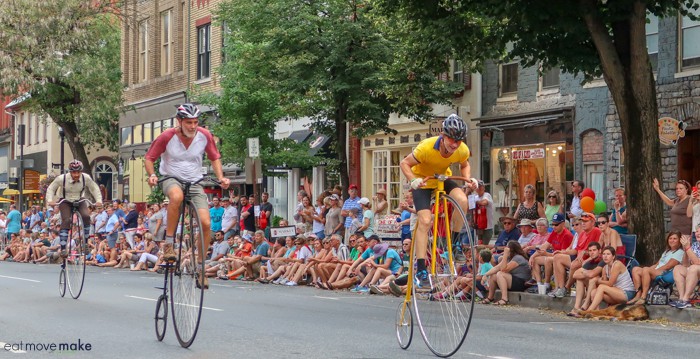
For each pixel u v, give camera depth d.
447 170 12.32
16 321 16.95
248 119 36.12
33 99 51.66
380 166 40.06
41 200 66.25
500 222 34.25
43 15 48.38
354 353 13.08
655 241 21.91
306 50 32.41
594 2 21.50
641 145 21.98
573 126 31.45
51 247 40.25
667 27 28.56
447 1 23.73
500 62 25.30
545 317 19.56
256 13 33.22
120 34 61.09
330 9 32.06
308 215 32.72
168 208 13.35
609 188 30.14
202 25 52.06
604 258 19.75
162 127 56.41
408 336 13.38
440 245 12.12
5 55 48.16
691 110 27.92
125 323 16.66
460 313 11.77
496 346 14.18
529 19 21.55
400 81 32.38
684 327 18.05
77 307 19.52
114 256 38.81
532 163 33.09
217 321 17.30
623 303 19.58
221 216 35.44
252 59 33.72
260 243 30.34
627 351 13.92
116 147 64.69
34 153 77.00
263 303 21.39
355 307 20.66
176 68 55.06
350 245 26.84
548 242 23.11
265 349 13.48
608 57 21.81
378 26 31.38
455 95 36.00
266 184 47.22
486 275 22.39
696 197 21.42
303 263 28.02
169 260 13.58
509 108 34.00
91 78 51.22
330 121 35.41
